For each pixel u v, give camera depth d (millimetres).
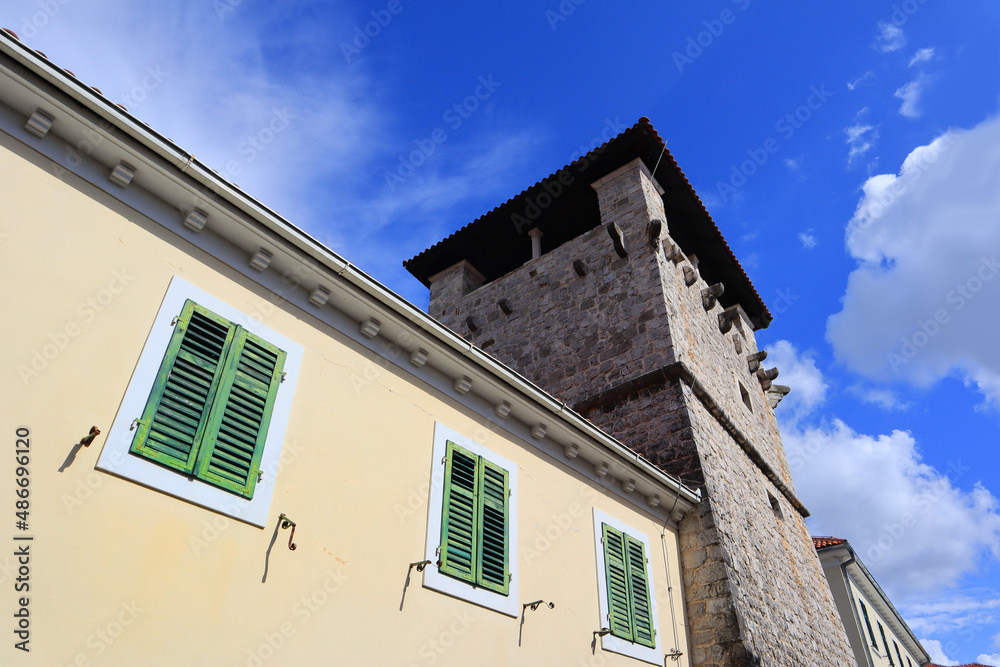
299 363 6562
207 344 5871
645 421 13297
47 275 5094
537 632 7629
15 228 5059
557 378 15438
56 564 4387
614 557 9406
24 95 5375
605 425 13844
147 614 4688
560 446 9492
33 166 5375
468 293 20047
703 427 13359
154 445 5168
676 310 15203
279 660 5281
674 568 10789
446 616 6703
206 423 5555
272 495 5781
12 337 4730
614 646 8594
